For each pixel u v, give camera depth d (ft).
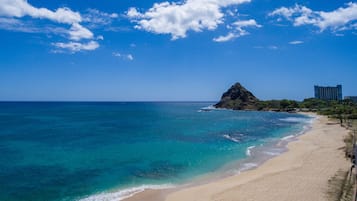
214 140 152.87
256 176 80.28
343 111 326.03
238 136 168.45
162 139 157.28
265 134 177.27
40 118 312.50
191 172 88.38
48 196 67.82
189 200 63.26
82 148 129.90
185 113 432.25
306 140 144.87
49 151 122.72
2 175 85.10
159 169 92.17
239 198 62.44
